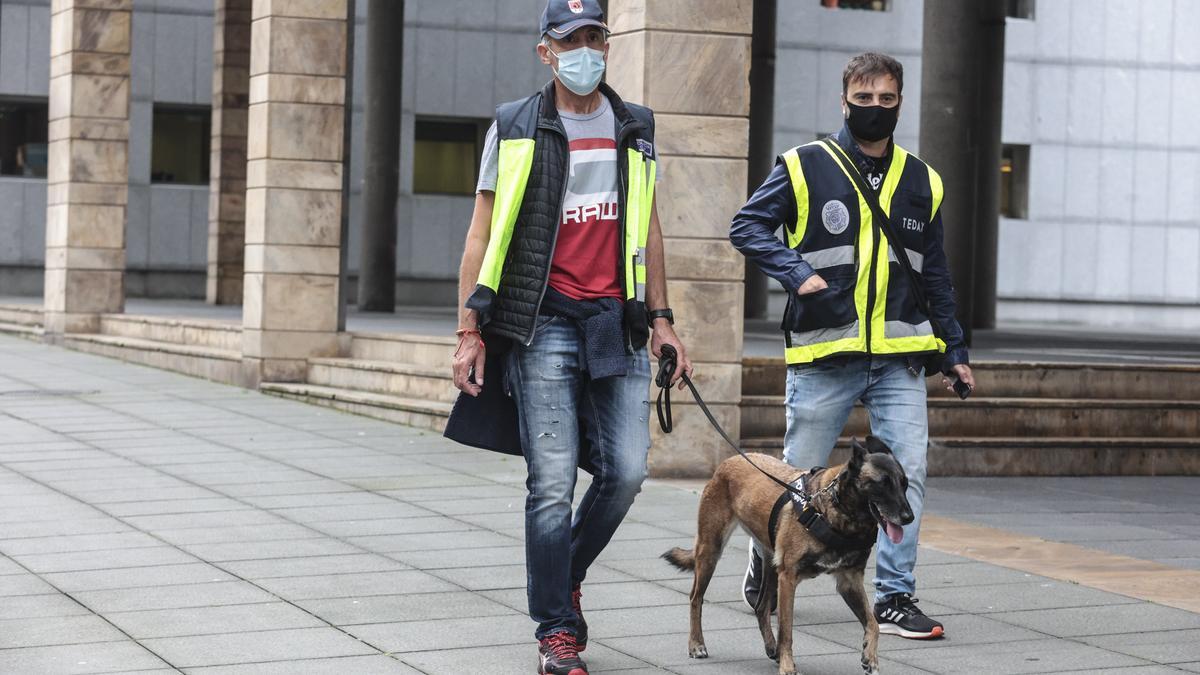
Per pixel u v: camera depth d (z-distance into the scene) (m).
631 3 13.82
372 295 34.75
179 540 10.59
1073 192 45.34
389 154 34.62
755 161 35.94
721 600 8.94
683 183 13.80
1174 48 45.69
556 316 7.12
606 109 7.37
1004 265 44.91
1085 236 45.50
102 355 26.78
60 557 9.96
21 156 42.22
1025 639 8.05
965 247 25.16
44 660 7.39
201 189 42.22
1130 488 14.36
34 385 21.56
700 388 13.97
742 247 8.10
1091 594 9.23
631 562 10.00
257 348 21.02
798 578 7.01
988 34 33.72
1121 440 15.34
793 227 8.24
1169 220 45.94
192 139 42.78
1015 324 43.03
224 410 18.89
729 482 7.51
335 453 15.18
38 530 10.92
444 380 17.75
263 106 20.75
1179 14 45.62
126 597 8.81
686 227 13.82
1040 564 10.21
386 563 9.86
